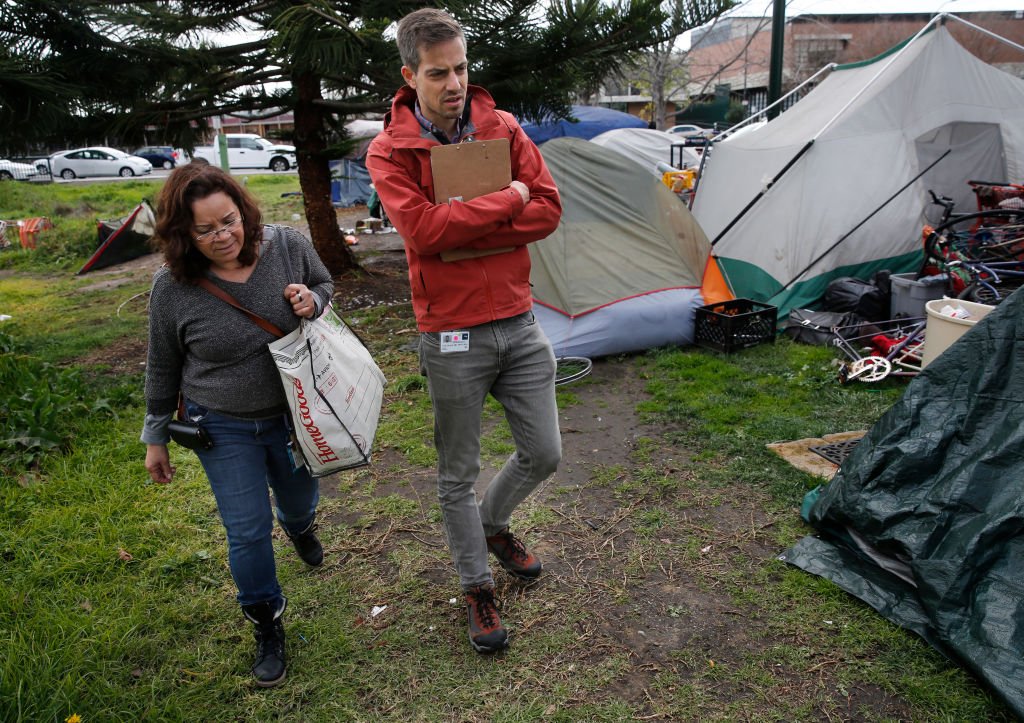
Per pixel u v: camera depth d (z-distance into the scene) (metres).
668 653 2.36
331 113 8.24
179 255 1.94
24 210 18.88
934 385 2.66
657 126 22.00
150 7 6.20
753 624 2.48
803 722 2.06
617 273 5.61
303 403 2.13
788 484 3.38
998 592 2.19
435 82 2.00
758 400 4.52
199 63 6.77
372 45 5.81
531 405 2.33
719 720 2.08
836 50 30.84
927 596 2.32
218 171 1.97
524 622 2.55
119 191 23.42
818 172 6.09
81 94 5.71
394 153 2.11
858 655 2.29
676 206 5.88
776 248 6.30
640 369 5.29
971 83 6.38
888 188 6.10
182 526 3.27
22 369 5.01
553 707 2.17
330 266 8.85
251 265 2.11
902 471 2.60
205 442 2.13
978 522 2.32
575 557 2.93
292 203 18.66
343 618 2.62
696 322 5.61
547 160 5.79
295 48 5.48
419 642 2.48
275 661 2.34
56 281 10.73
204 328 2.05
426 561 2.95
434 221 1.99
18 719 2.04
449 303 2.16
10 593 2.73
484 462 3.89
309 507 2.67
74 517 3.32
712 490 3.41
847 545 2.80
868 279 6.23
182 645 2.52
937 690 2.12
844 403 4.40
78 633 2.49
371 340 6.35
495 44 6.26
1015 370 2.45
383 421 4.48
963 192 6.71
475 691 2.25
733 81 35.75
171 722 2.15
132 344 6.79
